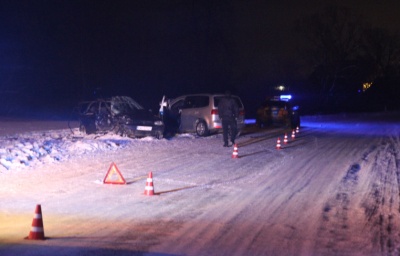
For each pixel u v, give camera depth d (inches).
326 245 306.8
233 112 820.0
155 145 821.2
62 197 435.5
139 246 295.9
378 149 834.2
